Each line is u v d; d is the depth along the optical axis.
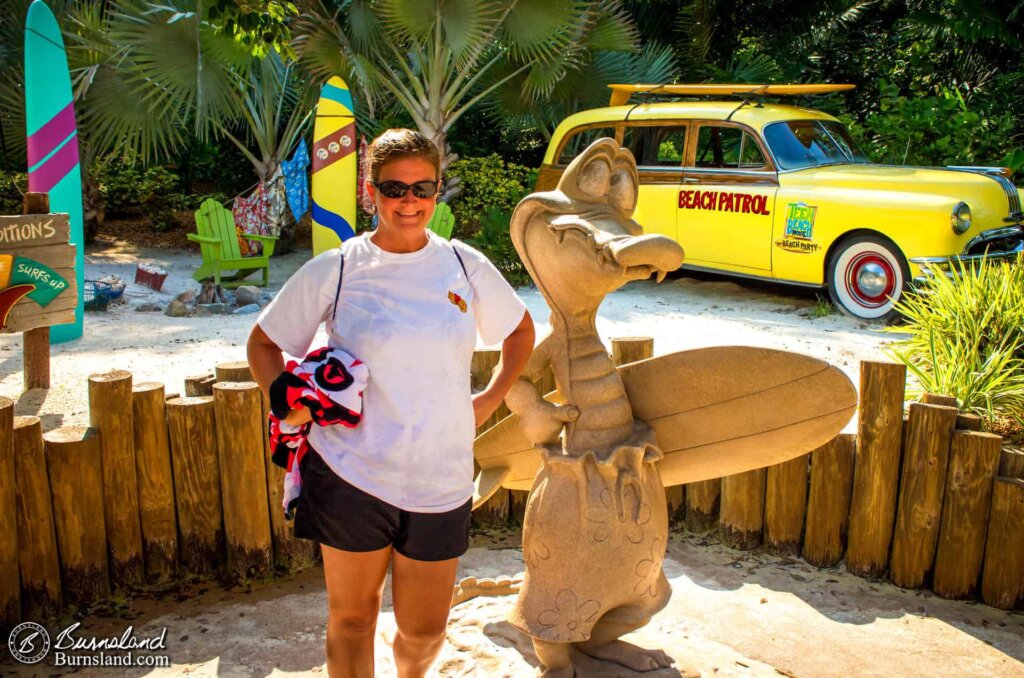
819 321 8.24
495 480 3.25
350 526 2.42
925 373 5.25
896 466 3.99
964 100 13.26
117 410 3.80
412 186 2.38
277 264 11.42
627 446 2.75
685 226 9.34
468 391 2.54
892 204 7.89
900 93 15.01
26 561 3.62
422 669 2.66
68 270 5.88
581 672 2.90
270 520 4.12
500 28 10.52
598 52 11.97
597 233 2.61
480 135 14.67
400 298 2.43
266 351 2.54
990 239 7.82
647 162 9.89
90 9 10.56
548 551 2.78
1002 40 13.54
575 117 10.38
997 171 8.44
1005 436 4.59
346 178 9.66
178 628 3.68
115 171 13.80
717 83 13.03
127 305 8.64
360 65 10.03
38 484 3.61
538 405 2.82
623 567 2.76
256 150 14.80
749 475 4.29
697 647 3.28
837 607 3.86
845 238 8.33
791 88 9.26
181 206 14.26
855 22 15.15
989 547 3.85
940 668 3.41
